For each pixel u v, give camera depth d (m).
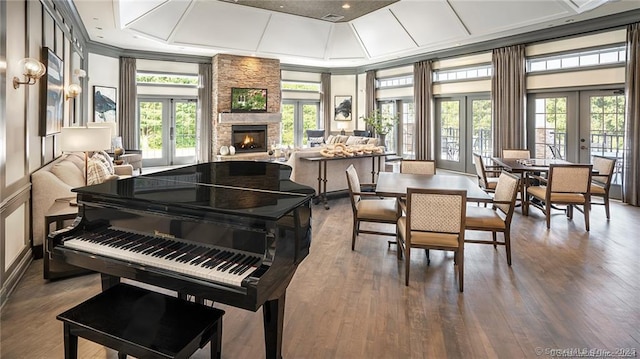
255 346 2.18
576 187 4.43
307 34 9.30
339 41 9.66
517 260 3.52
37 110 3.84
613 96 6.12
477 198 3.09
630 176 5.76
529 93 7.34
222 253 1.70
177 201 1.81
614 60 6.05
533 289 2.90
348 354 2.10
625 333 2.29
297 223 1.85
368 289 2.94
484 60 8.08
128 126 8.92
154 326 1.62
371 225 4.83
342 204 6.04
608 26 5.97
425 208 2.89
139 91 9.38
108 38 7.65
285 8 7.95
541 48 7.03
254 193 2.11
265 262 1.59
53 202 3.53
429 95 9.25
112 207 1.94
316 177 6.05
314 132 11.41
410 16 7.85
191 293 1.62
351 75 11.78
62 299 2.71
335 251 3.83
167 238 1.81
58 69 4.60
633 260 3.49
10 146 2.95
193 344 1.54
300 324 2.42
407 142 10.35
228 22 8.34
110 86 8.51
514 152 6.30
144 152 9.79
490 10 6.70
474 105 8.48
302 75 11.54
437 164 9.52
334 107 11.91
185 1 7.38
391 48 9.13
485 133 8.30
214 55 9.65
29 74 3.20
